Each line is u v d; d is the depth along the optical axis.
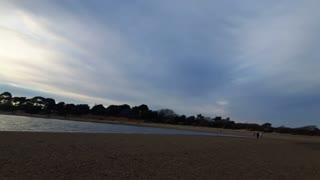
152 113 195.00
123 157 18.33
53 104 181.75
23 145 19.56
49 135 29.16
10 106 169.25
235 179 14.76
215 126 174.12
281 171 18.48
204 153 24.81
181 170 15.76
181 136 49.09
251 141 50.53
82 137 30.11
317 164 23.69
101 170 13.86
